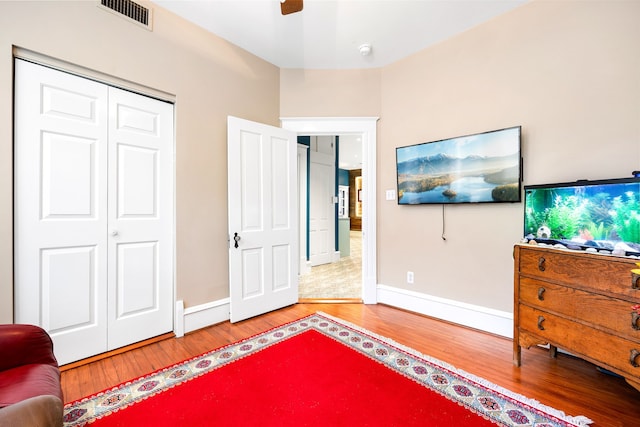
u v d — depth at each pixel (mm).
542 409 1494
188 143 2469
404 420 1411
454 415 1447
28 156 1769
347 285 4035
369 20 2420
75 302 1947
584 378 1781
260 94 3002
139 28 2178
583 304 1565
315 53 2924
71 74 1919
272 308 2975
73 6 1887
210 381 1734
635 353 1352
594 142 1960
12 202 1712
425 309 2855
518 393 1632
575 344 1601
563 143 2080
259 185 2881
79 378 1787
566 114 2066
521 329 1891
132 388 1673
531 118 2219
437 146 2695
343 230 6391
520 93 2268
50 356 1301
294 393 1619
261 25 2500
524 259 1886
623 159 1859
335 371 1841
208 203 2609
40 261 1816
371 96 3199
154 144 2312
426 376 1788
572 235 1790
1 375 1124
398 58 3018
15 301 1734
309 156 4973
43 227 1822
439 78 2736
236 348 2156
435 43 2752
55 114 1858
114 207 2111
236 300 2676
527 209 2041
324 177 5629
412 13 2330
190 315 2469
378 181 3221
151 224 2301
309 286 3982
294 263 3205
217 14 2367
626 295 1393
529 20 2213
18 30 1698
